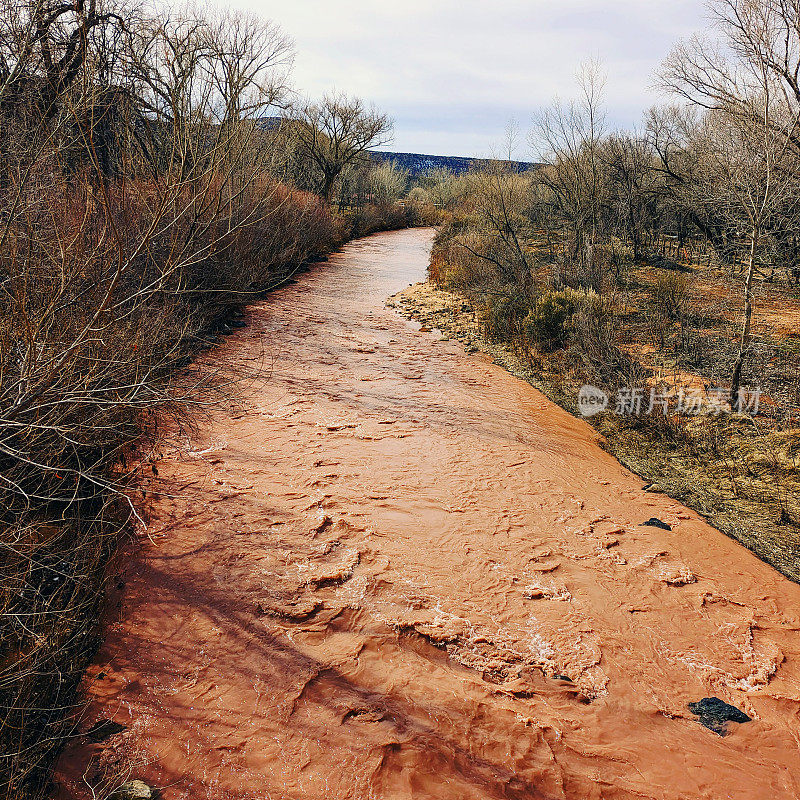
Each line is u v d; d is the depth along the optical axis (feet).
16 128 15.51
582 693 11.98
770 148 24.97
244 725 10.74
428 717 11.14
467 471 21.75
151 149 26.66
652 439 25.46
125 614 13.32
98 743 10.19
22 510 12.47
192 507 17.74
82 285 16.01
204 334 34.65
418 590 14.87
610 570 16.24
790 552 17.54
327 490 19.48
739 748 10.85
